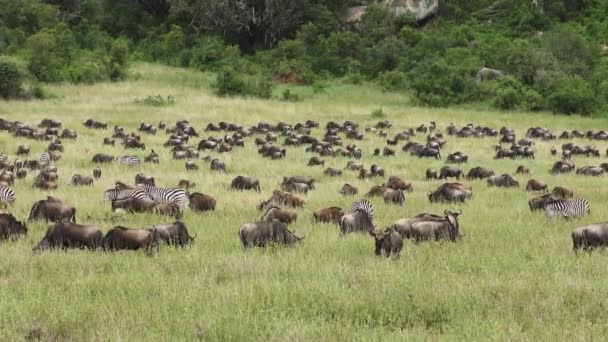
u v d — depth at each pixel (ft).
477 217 215.31
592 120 604.90
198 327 110.42
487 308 123.13
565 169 336.29
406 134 463.01
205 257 158.71
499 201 247.91
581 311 120.78
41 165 309.01
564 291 131.23
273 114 577.02
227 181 287.69
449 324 116.47
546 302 124.36
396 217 215.72
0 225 176.86
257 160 358.64
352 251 167.63
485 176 315.78
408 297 127.13
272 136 439.63
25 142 390.83
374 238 177.68
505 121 586.45
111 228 175.52
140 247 167.02
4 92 594.65
